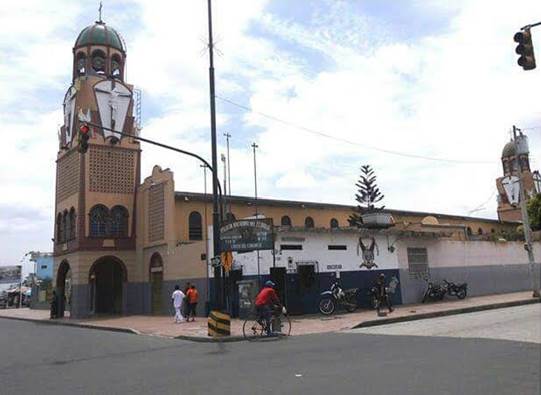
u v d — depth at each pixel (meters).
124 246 38.53
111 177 39.09
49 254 66.56
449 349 12.27
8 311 50.16
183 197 36.09
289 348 14.29
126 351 15.55
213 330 18.17
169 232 34.12
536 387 8.02
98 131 39.22
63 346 17.61
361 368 10.23
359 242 29.77
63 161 41.81
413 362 10.65
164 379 10.15
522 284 39.75
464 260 35.91
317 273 27.62
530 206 58.72
